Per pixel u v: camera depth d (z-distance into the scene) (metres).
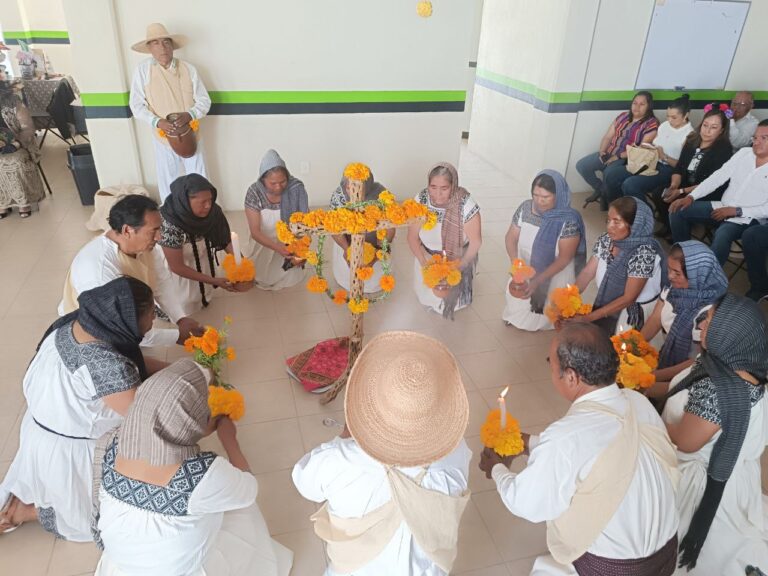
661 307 2.59
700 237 4.84
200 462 1.43
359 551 1.44
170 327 3.22
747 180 3.99
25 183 4.61
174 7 4.25
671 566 1.62
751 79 5.69
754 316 1.67
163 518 1.41
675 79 5.51
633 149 4.83
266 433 2.53
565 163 5.62
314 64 4.68
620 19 5.10
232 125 4.73
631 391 1.72
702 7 5.20
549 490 1.55
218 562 1.65
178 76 4.25
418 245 3.39
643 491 1.50
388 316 3.48
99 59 4.23
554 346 1.63
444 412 1.38
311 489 1.51
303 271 3.89
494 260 4.30
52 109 5.88
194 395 1.41
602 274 2.97
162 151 4.39
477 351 3.20
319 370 2.83
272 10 4.41
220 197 4.98
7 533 2.04
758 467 1.89
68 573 1.91
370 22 4.64
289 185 3.46
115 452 1.45
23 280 3.66
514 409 2.77
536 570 1.88
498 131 6.43
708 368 1.73
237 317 3.38
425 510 1.38
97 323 1.72
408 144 5.18
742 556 1.87
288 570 1.93
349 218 2.11
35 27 7.38
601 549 1.56
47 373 1.77
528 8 5.53
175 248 3.05
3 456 2.33
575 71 5.18
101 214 4.34
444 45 4.87
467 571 1.98
